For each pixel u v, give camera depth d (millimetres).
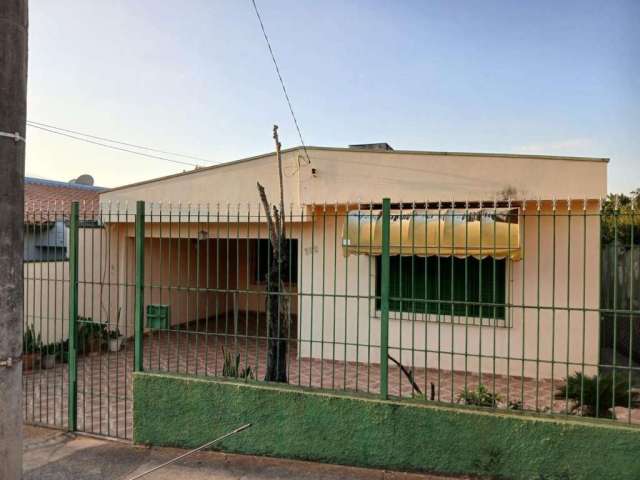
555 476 4562
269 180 11680
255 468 5164
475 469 4785
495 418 4730
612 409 5160
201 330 15094
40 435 6184
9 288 3887
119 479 4988
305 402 5277
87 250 12352
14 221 3934
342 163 10844
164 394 5777
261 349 12148
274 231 6344
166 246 15031
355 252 9227
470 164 9961
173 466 5238
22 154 4023
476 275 10070
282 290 6082
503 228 8414
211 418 5602
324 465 5195
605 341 11820
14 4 3928
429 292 10367
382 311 5223
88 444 5902
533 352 9680
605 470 4438
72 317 6375
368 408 5086
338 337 11000
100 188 19656
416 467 4957
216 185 12203
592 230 9398
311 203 10992
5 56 3861
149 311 6246
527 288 9773
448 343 10195
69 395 6336
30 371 9961
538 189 9539
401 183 10422
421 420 4941
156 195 12797
